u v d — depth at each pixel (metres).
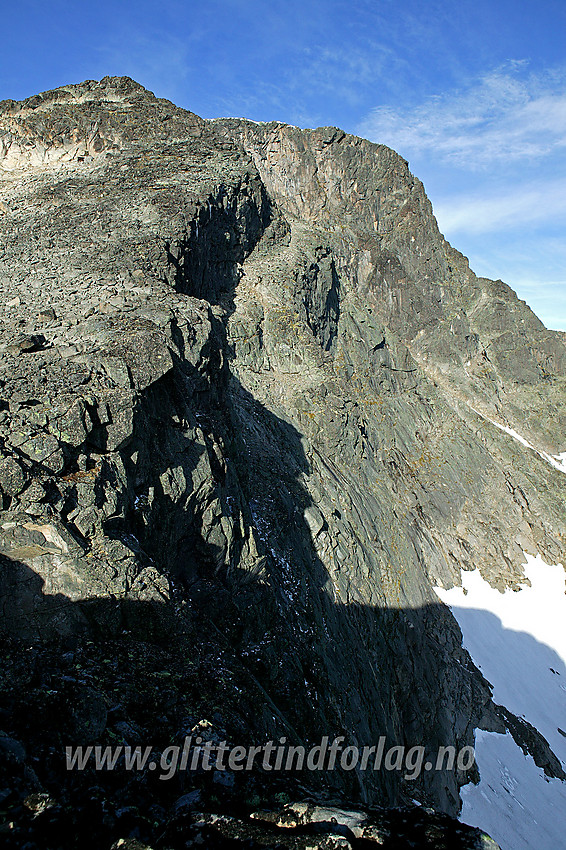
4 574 12.03
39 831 7.40
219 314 32.09
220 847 7.69
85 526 13.26
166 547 16.95
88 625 12.58
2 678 10.24
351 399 47.50
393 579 39.44
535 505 68.06
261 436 34.03
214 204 38.94
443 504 60.28
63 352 17.11
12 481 12.24
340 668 25.11
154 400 17.55
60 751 9.20
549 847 34.94
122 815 8.14
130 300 22.66
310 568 28.91
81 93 51.94
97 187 38.03
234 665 15.12
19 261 27.62
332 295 57.09
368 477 47.34
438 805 31.31
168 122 48.28
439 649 42.84
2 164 46.03
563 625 54.66
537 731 44.44
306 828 8.38
